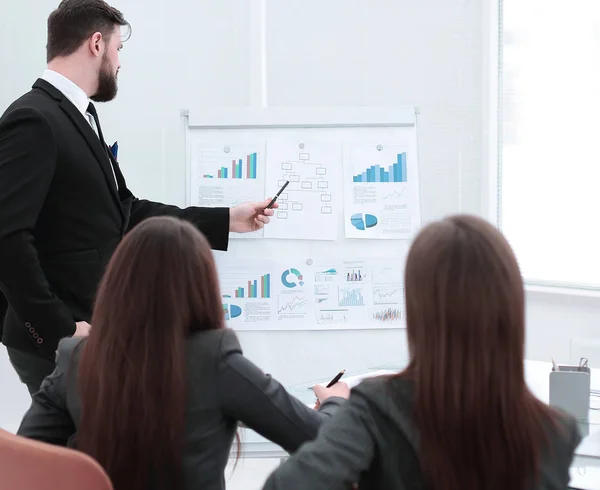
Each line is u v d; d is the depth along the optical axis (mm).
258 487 2977
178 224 1286
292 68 3578
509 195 3639
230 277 2615
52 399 1389
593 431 1735
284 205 2633
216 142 2672
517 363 1042
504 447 1024
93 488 1111
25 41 3492
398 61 3523
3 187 1929
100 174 2111
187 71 3562
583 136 3396
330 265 2629
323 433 1097
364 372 2182
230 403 1272
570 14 3369
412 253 1088
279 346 2617
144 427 1193
